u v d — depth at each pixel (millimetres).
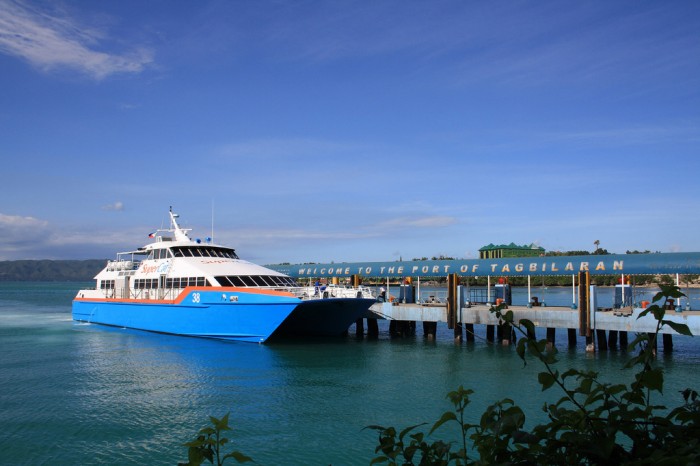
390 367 28297
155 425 18781
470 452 15945
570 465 3482
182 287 38156
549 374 3949
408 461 4078
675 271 32156
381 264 46031
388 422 18891
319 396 22312
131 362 29844
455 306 36469
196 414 19969
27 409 20672
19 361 30375
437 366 28547
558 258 36625
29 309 76250
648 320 30281
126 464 15547
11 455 16156
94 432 18078
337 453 16141
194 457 3811
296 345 35562
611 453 3490
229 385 24328
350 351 33438
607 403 3721
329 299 32500
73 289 185875
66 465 15461
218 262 39062
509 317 4023
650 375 3615
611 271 34156
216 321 36031
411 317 38750
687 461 2963
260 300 33312
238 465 15164
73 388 23891
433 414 19766
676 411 3627
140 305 42000
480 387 23594
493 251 120438
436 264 42688
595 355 31500
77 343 36875
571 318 32844
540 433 3727
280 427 18422
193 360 30359
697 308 44438
